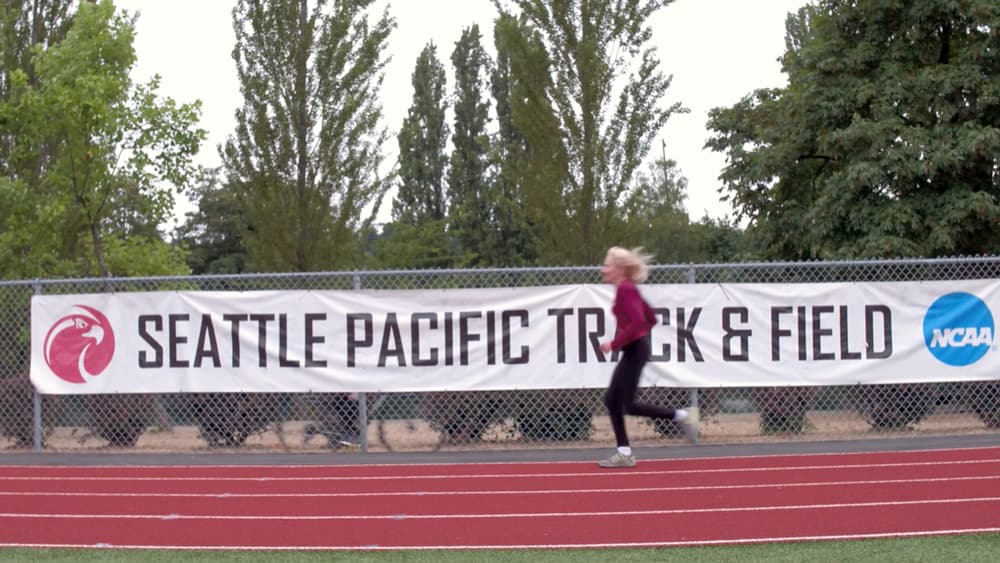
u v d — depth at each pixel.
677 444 12.08
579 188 17.84
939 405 12.58
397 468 10.88
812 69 21.11
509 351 12.01
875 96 19.50
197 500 9.16
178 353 12.19
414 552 6.94
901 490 8.90
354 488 9.69
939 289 12.10
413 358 12.01
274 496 9.31
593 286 11.99
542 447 12.12
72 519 8.30
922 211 18.67
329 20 17.47
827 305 12.04
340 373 12.05
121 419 12.48
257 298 12.12
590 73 17.53
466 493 9.29
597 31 17.69
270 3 17.28
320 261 17.61
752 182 22.58
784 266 12.05
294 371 12.07
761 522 7.67
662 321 12.01
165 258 18.16
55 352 12.37
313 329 12.08
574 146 17.89
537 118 17.88
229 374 12.12
